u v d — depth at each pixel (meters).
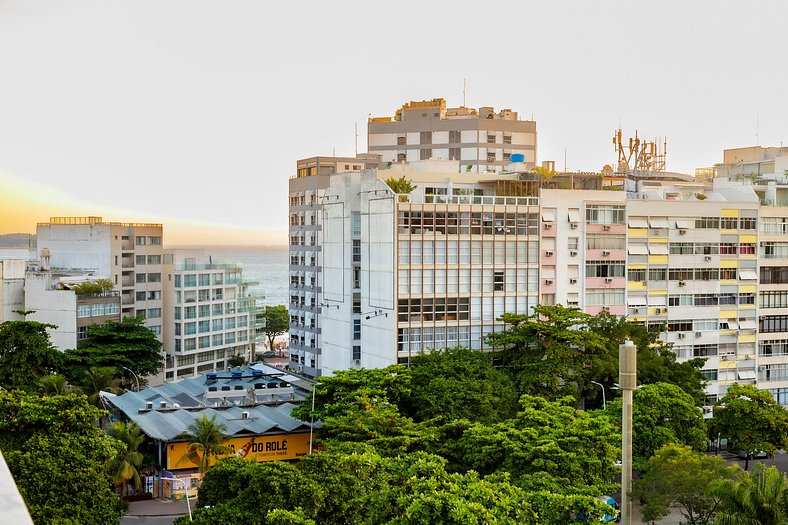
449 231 104.75
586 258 112.94
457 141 178.00
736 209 121.00
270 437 93.56
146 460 91.12
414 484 50.84
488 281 107.00
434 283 103.94
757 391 92.12
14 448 60.12
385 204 104.50
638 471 84.62
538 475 61.16
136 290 162.12
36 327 106.12
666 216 117.69
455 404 82.19
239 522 54.19
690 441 85.69
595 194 113.62
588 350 97.44
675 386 89.38
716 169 159.25
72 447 60.28
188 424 93.88
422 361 95.25
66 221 166.88
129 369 122.12
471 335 106.06
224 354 174.38
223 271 172.75
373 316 107.75
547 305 109.19
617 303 115.31
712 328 120.06
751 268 122.25
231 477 58.81
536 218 109.81
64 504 57.06
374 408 77.25
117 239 160.25
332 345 123.19
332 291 123.19
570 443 65.50
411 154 181.00
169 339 164.75
